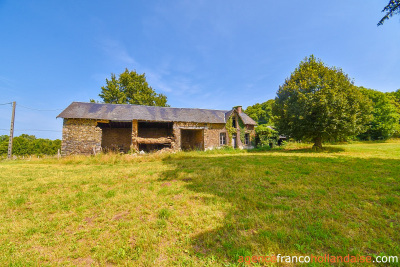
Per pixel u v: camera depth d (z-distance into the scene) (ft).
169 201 15.28
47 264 8.43
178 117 70.33
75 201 16.05
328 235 9.96
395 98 131.03
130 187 19.80
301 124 53.67
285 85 60.95
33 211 14.28
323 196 15.61
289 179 21.08
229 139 75.87
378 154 43.19
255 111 177.06
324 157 39.24
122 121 63.62
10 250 9.49
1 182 22.43
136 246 9.54
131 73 120.67
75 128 57.93
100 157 42.27
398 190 16.70
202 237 10.20
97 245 9.79
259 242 9.46
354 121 47.80
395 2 22.24
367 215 12.18
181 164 34.40
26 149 125.08
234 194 16.65
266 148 70.59
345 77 54.54
